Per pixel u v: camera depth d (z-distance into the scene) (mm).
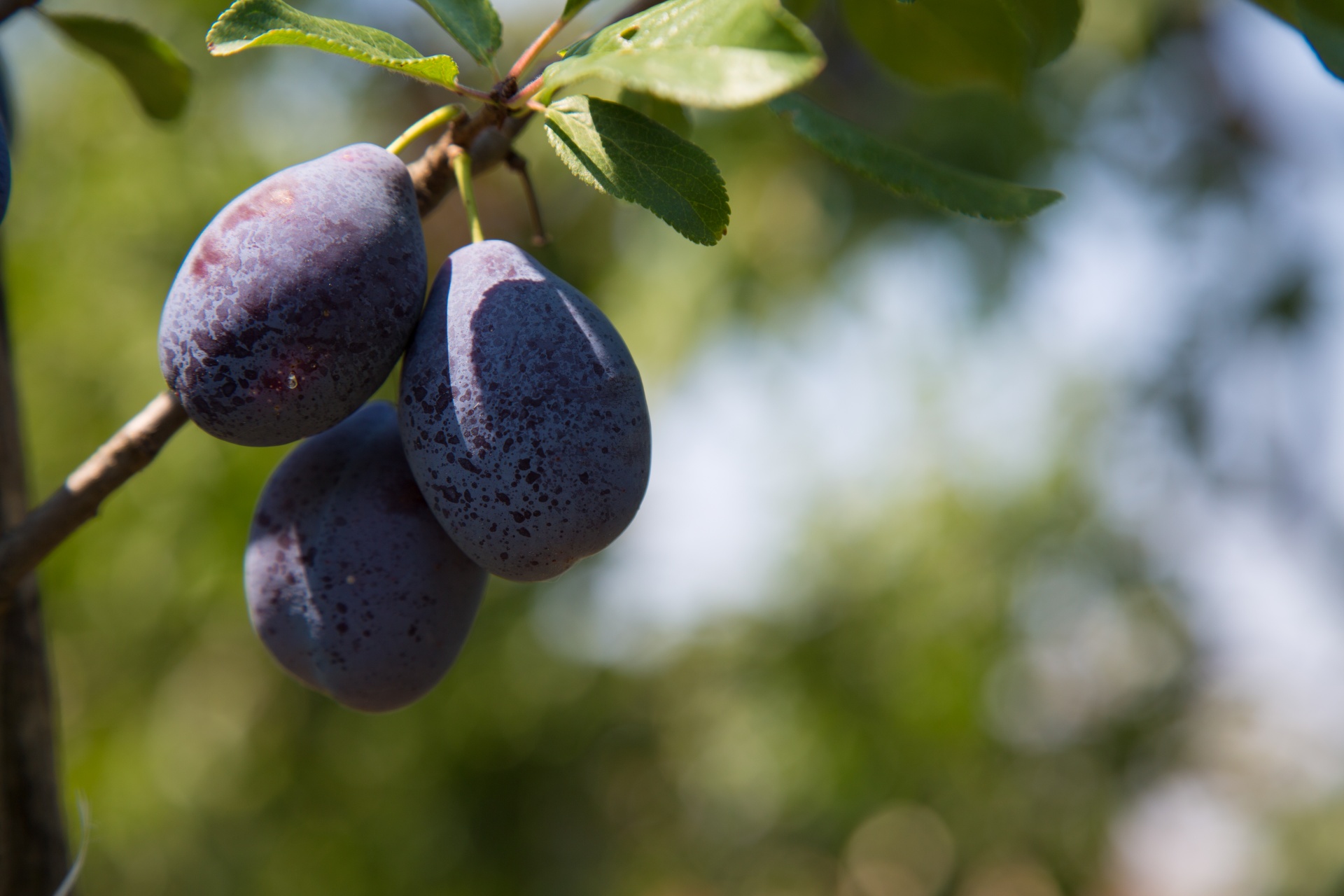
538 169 4309
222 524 4086
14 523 1256
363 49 854
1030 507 4883
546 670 4816
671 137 924
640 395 959
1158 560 5000
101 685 4492
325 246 901
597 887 5078
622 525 943
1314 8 1328
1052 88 4152
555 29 949
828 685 4934
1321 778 4594
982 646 4766
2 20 1438
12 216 4086
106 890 4477
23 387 4047
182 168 4117
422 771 4836
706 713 5160
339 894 4730
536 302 940
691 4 776
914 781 4969
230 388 897
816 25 3809
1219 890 5867
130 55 1534
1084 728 5215
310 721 4883
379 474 1077
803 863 5648
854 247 4352
